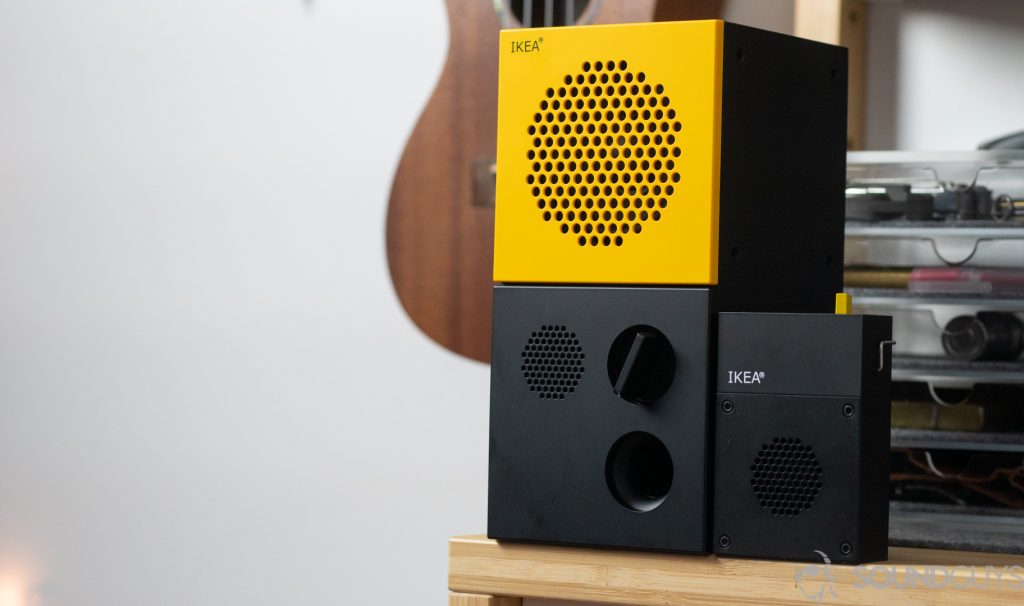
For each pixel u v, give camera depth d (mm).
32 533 2375
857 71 1767
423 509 2102
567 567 939
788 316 883
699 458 896
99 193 2332
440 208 1996
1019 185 1521
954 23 1750
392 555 2131
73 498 2355
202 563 2268
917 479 1476
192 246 2266
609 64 929
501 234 958
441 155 1988
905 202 1539
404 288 2027
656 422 908
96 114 2332
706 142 896
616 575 925
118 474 2326
